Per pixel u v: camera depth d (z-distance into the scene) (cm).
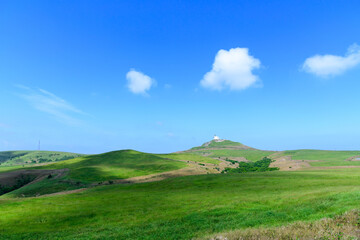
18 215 3881
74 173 13038
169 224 2630
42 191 9631
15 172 15100
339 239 1141
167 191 5675
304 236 1243
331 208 2212
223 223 2336
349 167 10006
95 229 2819
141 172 13312
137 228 2594
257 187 5000
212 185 5997
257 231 1474
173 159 19725
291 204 2788
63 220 3512
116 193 5956
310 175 6378
